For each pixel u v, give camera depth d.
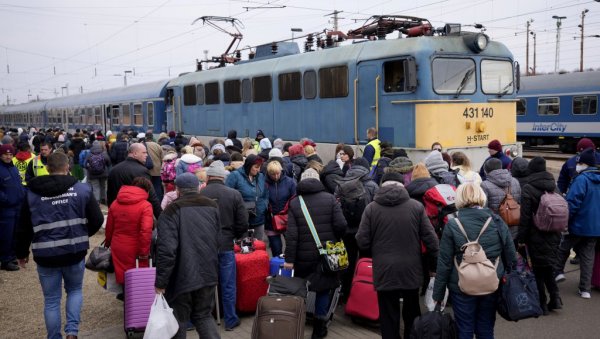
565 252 7.00
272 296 4.89
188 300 4.65
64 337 5.92
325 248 5.38
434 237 4.93
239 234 5.88
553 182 6.02
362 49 11.45
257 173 7.29
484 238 4.43
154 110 21.73
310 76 12.77
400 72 10.61
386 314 5.00
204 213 4.73
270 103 14.31
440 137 10.38
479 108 10.95
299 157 9.39
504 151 11.37
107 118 27.17
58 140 19.02
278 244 7.41
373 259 4.99
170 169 10.71
